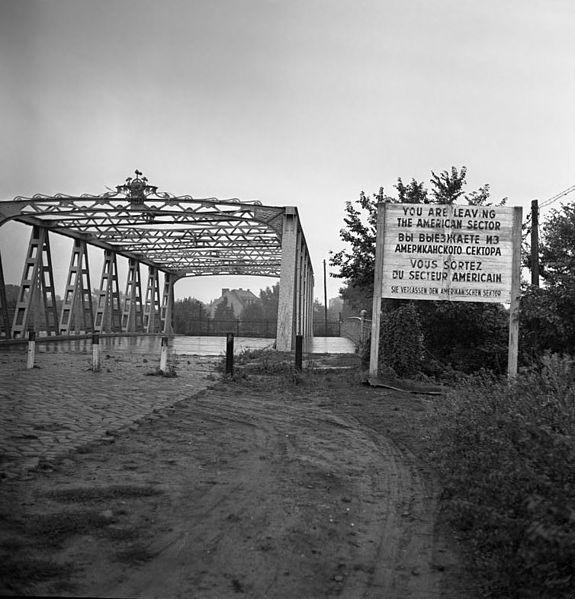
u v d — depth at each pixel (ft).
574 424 12.82
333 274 63.26
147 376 46.55
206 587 11.23
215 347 109.09
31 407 29.35
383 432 26.12
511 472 11.78
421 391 39.70
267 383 43.73
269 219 91.56
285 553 12.91
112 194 91.35
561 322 44.37
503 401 16.14
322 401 35.40
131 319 153.38
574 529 9.72
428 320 50.93
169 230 114.21
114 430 24.47
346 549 13.29
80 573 11.46
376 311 42.52
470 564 12.47
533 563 10.18
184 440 23.50
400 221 41.98
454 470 15.30
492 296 41.29
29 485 16.58
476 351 49.93
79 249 122.21
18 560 11.71
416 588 11.51
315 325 251.39
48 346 88.99
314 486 17.84
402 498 16.88
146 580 11.37
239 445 23.02
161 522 14.32
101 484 16.98
